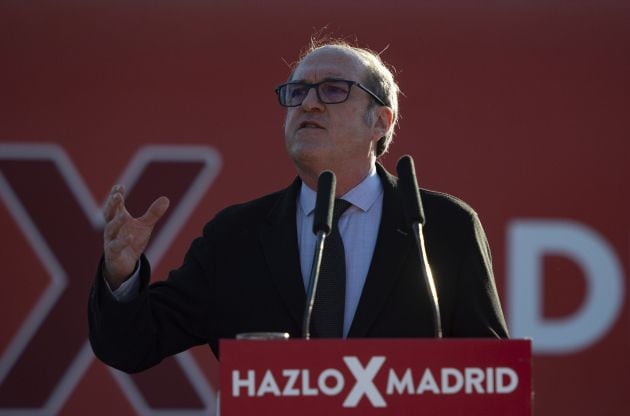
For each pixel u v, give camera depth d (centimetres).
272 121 1348
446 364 516
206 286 727
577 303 1334
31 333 1311
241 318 703
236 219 744
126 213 636
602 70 1372
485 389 518
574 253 1341
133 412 1308
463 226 714
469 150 1353
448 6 1380
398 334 682
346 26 1373
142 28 1355
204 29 1359
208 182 1334
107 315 657
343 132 743
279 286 697
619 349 1331
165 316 714
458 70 1368
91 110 1337
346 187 751
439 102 1361
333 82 746
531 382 519
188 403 1315
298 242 724
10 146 1329
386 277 693
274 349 509
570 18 1380
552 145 1359
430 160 1351
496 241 1338
